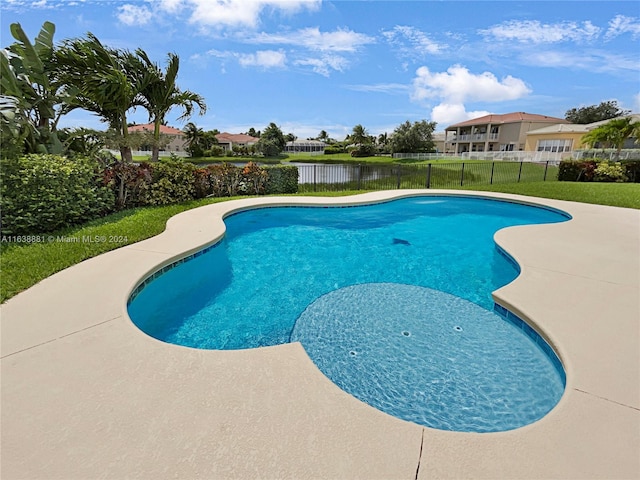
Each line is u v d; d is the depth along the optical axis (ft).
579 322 9.55
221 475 4.99
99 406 6.28
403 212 32.09
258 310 13.57
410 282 16.37
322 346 11.06
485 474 5.08
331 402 6.49
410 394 8.82
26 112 25.68
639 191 38.09
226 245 20.84
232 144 204.03
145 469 5.07
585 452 5.48
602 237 18.69
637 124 66.95
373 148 178.09
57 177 18.66
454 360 10.11
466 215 31.07
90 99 34.19
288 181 40.42
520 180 54.85
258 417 6.09
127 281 12.01
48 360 7.58
